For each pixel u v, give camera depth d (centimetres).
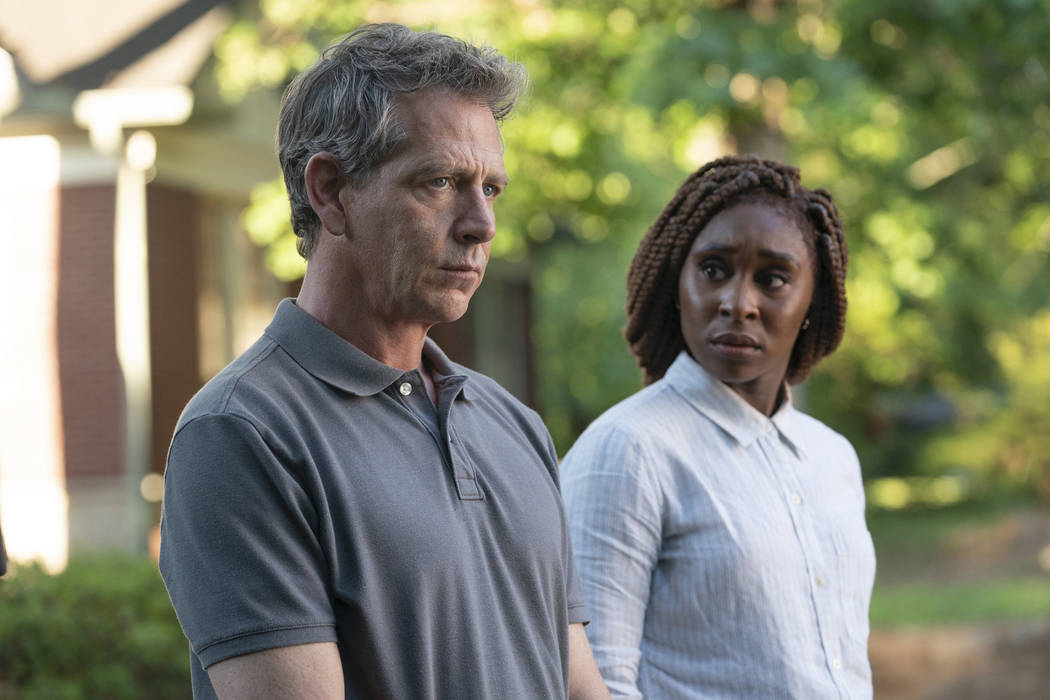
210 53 1747
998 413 3578
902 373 3444
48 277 1744
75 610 1052
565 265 3281
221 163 1956
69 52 1719
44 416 1741
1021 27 1809
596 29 1881
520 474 370
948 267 2630
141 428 1730
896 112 2089
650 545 436
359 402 340
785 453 469
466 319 2923
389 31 347
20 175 1748
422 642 322
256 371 332
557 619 372
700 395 462
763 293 459
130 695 1022
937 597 1925
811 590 448
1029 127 2066
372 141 334
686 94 1670
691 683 431
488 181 350
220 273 1984
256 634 304
